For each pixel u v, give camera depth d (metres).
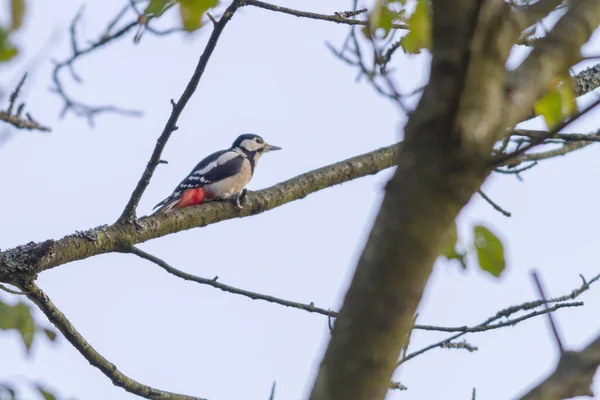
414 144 3.71
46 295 9.02
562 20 4.34
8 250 8.84
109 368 9.46
